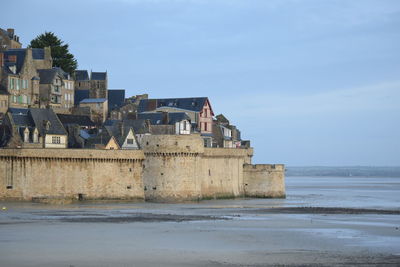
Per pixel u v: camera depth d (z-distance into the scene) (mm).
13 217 144375
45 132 185750
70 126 194125
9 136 180375
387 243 118625
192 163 189125
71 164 176250
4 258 102500
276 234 127062
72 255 105312
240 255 106938
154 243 116000
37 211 155625
